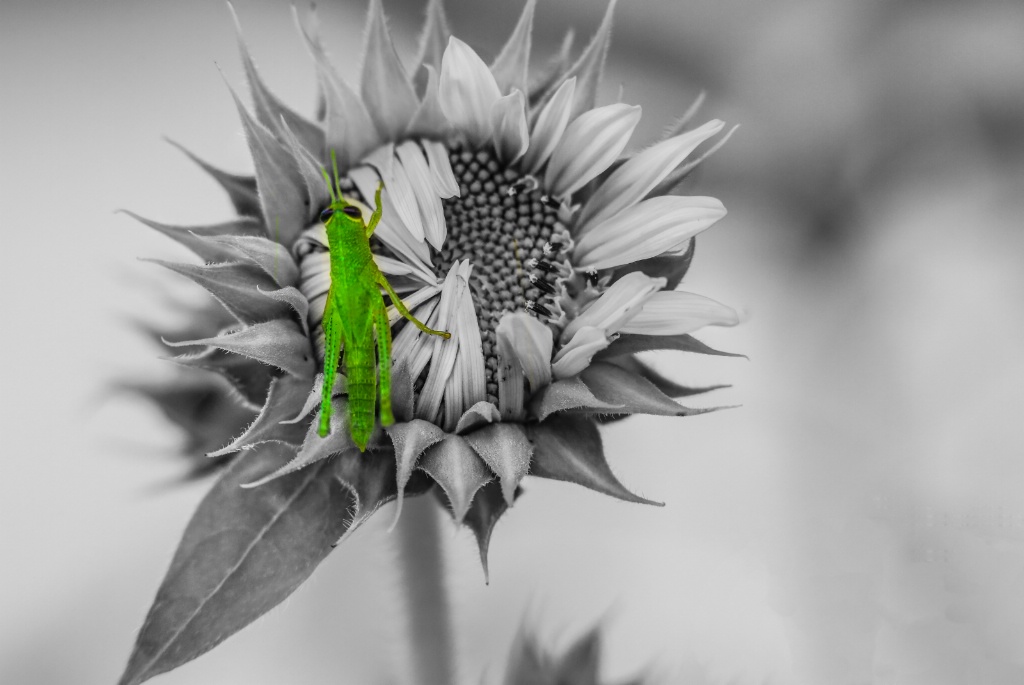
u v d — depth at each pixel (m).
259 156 0.46
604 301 0.46
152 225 0.46
